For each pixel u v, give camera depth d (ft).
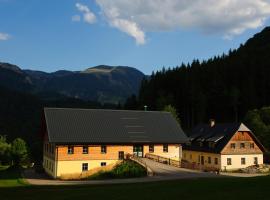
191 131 280.10
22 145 285.23
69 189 105.40
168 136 203.82
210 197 74.54
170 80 466.70
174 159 202.49
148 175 153.99
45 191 101.55
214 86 403.13
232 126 235.81
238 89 390.21
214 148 231.30
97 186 115.03
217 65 475.31
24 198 89.10
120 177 156.87
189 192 83.05
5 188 112.98
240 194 75.46
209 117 394.93
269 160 246.06
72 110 202.69
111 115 209.56
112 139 188.03
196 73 455.63
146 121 213.25
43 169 205.46
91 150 182.70
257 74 414.21
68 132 183.52
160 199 76.84
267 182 90.63
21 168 232.12
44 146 212.02
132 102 490.49
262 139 263.49
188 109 413.18
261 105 382.01
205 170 183.21
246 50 617.21
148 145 198.29
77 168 178.50
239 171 207.72
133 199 78.64
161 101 403.95
